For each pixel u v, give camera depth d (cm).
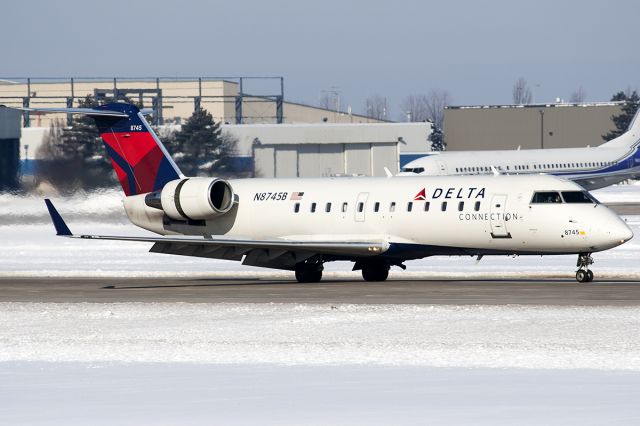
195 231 17275
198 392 6950
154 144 17238
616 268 17750
